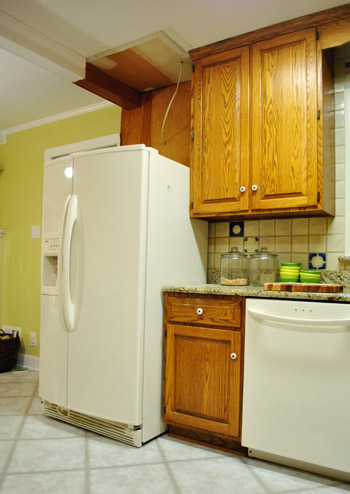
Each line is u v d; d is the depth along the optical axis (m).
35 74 2.79
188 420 2.01
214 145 2.32
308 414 1.69
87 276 2.11
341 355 1.63
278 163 2.10
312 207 2.00
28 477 1.66
